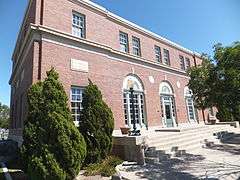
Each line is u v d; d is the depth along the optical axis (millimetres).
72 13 15289
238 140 16906
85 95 11719
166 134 14234
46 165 7258
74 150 7727
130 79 18312
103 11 17297
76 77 13984
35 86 10281
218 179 7621
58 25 14031
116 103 16281
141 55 20297
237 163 9797
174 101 23250
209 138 15945
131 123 17609
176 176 8188
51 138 7680
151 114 19469
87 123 11070
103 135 11219
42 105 8477
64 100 8773
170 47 24922
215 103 11188
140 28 20891
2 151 15133
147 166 9883
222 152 12344
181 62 26531
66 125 7898
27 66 14328
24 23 17859
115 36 18047
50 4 13945
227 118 27938
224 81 10023
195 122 26203
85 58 14836
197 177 7949
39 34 13000
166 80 22594
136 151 10820
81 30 15664
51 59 13000
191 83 13039
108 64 16438
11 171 10336
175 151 11797
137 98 18781
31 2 15219
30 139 9086
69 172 7602
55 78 9289
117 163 10250
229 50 9883
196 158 10945
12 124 21172
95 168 9641
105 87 15680
